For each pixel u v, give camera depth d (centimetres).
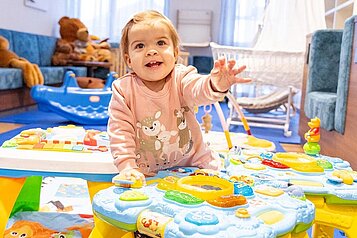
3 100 287
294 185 77
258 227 57
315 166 91
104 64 409
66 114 279
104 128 270
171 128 91
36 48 391
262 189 72
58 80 377
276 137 266
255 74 271
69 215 111
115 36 518
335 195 79
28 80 306
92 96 282
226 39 520
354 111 141
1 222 92
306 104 220
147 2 517
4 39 315
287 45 299
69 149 103
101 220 67
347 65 152
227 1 514
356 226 81
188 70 90
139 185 73
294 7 296
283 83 271
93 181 96
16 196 95
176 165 95
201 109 382
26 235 99
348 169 94
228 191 69
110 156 99
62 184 136
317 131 104
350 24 151
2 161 94
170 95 90
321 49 217
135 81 90
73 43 428
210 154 98
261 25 339
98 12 511
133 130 88
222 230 55
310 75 221
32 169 94
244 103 305
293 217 63
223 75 73
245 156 101
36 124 271
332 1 348
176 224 57
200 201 64
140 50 86
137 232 65
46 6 439
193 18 529
